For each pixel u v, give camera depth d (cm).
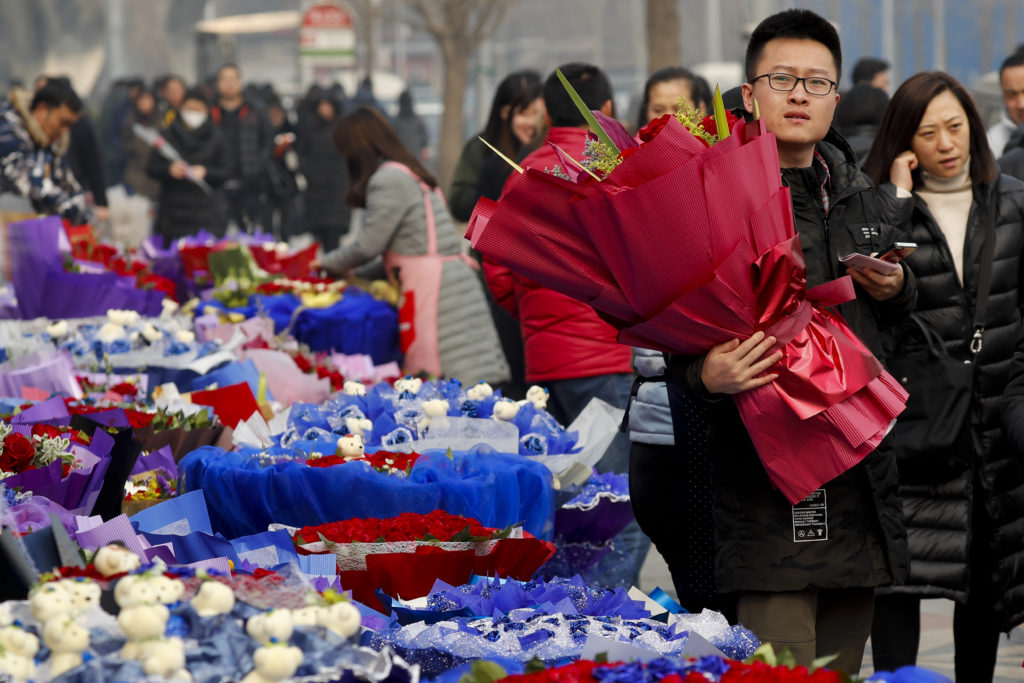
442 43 5769
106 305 1193
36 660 435
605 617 588
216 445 859
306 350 1292
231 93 3189
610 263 584
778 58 651
